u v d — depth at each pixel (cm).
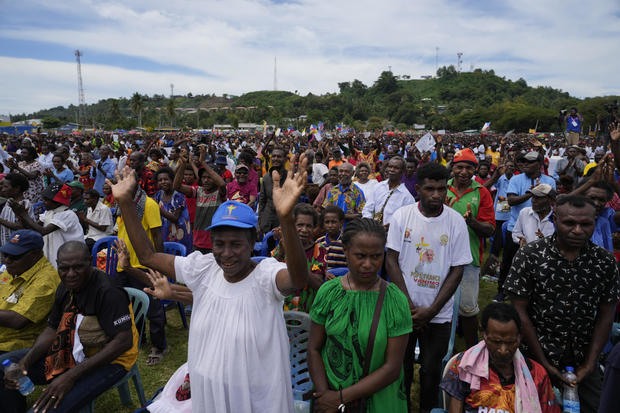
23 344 335
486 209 423
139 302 352
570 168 852
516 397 222
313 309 235
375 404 221
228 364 201
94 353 311
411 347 331
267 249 543
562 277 251
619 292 255
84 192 558
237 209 200
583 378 254
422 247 316
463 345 476
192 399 215
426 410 326
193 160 668
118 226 456
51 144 1095
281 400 208
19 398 320
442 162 1193
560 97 19750
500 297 588
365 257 214
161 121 16225
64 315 306
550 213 477
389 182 521
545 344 262
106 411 362
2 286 335
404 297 223
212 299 210
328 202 549
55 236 477
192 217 666
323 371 229
